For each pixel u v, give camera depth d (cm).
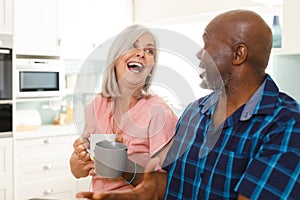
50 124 402
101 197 82
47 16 361
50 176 359
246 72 102
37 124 376
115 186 102
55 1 365
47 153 356
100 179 102
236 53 100
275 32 261
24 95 348
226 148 104
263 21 102
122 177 102
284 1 246
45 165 354
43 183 354
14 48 334
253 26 99
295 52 242
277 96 104
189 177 112
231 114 106
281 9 284
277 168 88
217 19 103
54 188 361
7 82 332
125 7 418
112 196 84
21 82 346
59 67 371
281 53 249
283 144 91
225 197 103
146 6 416
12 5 331
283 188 87
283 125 94
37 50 356
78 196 81
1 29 326
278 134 93
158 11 403
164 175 118
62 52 372
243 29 99
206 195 107
